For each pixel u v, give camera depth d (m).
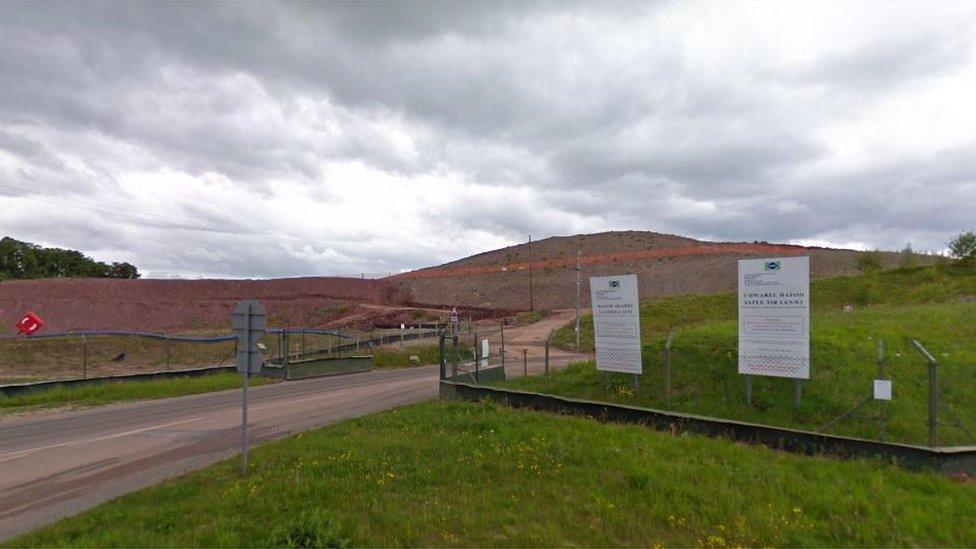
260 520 6.96
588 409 12.67
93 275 104.56
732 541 6.43
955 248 44.16
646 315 43.91
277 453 10.30
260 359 9.40
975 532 6.68
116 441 13.17
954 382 11.76
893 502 7.32
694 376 13.73
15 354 41.06
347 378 26.45
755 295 12.09
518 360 32.12
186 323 65.19
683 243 125.31
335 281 95.12
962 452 8.45
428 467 9.00
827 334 14.59
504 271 114.62
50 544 6.49
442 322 58.34
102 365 38.28
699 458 9.16
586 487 7.97
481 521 6.86
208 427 14.66
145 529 6.81
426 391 20.22
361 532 6.50
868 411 10.90
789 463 8.93
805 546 6.34
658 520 6.96
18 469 10.76
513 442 10.30
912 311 19.52
